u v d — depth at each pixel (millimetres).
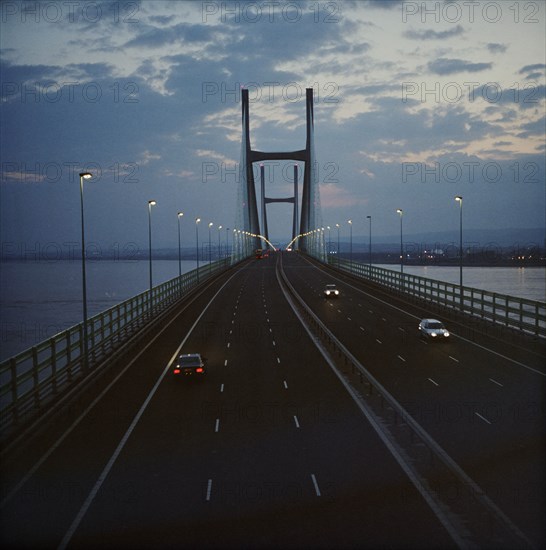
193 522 18391
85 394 35656
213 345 51844
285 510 19203
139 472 22828
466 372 40125
